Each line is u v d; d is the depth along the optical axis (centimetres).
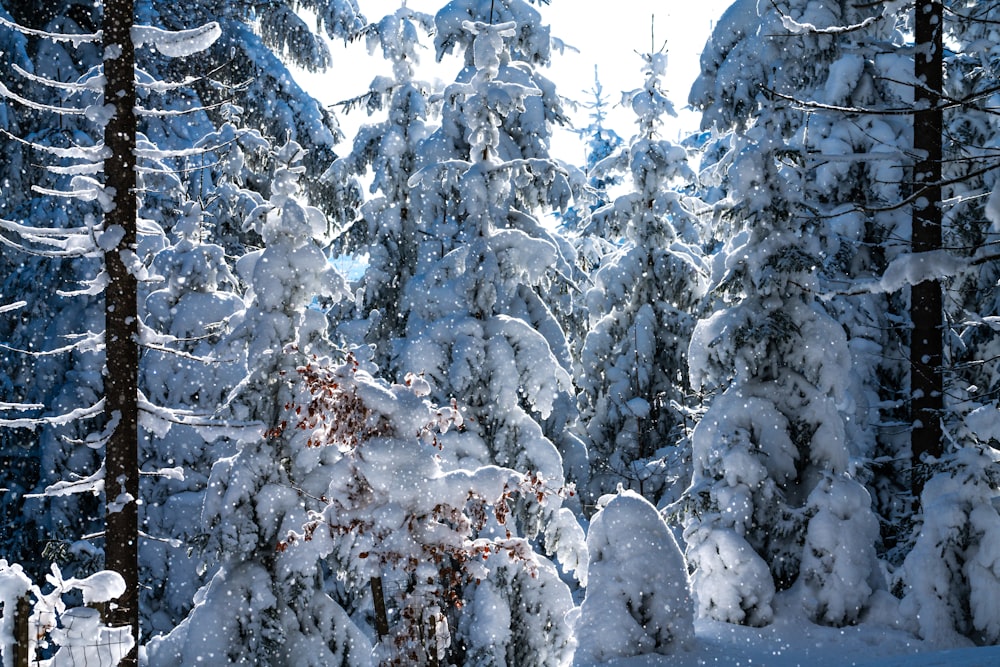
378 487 1120
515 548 1159
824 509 1534
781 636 1445
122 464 1191
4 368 2233
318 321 1445
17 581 816
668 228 2481
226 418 1403
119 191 1217
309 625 1391
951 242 1919
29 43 2420
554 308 2153
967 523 1415
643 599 1341
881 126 1986
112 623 1147
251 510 1367
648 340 2395
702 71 2172
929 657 1060
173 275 1908
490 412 1588
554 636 1452
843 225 1964
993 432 1496
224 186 2319
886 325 2000
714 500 1628
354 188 2475
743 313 1681
